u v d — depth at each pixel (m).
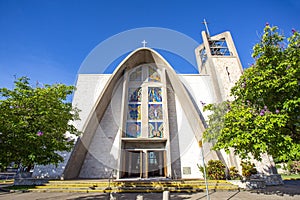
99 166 12.20
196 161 11.88
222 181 9.52
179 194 7.61
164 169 10.81
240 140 5.71
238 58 15.37
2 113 5.22
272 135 5.28
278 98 6.10
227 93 13.45
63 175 11.02
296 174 18.36
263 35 6.29
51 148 6.70
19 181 9.88
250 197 6.82
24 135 5.28
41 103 6.83
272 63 6.15
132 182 8.91
